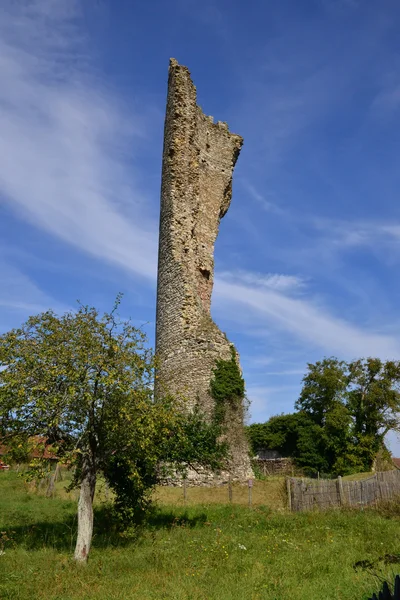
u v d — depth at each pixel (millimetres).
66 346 11703
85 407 11461
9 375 11234
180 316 26234
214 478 22500
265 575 8961
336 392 43781
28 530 14406
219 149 33875
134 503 14727
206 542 12281
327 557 10242
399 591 3605
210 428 16891
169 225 28391
